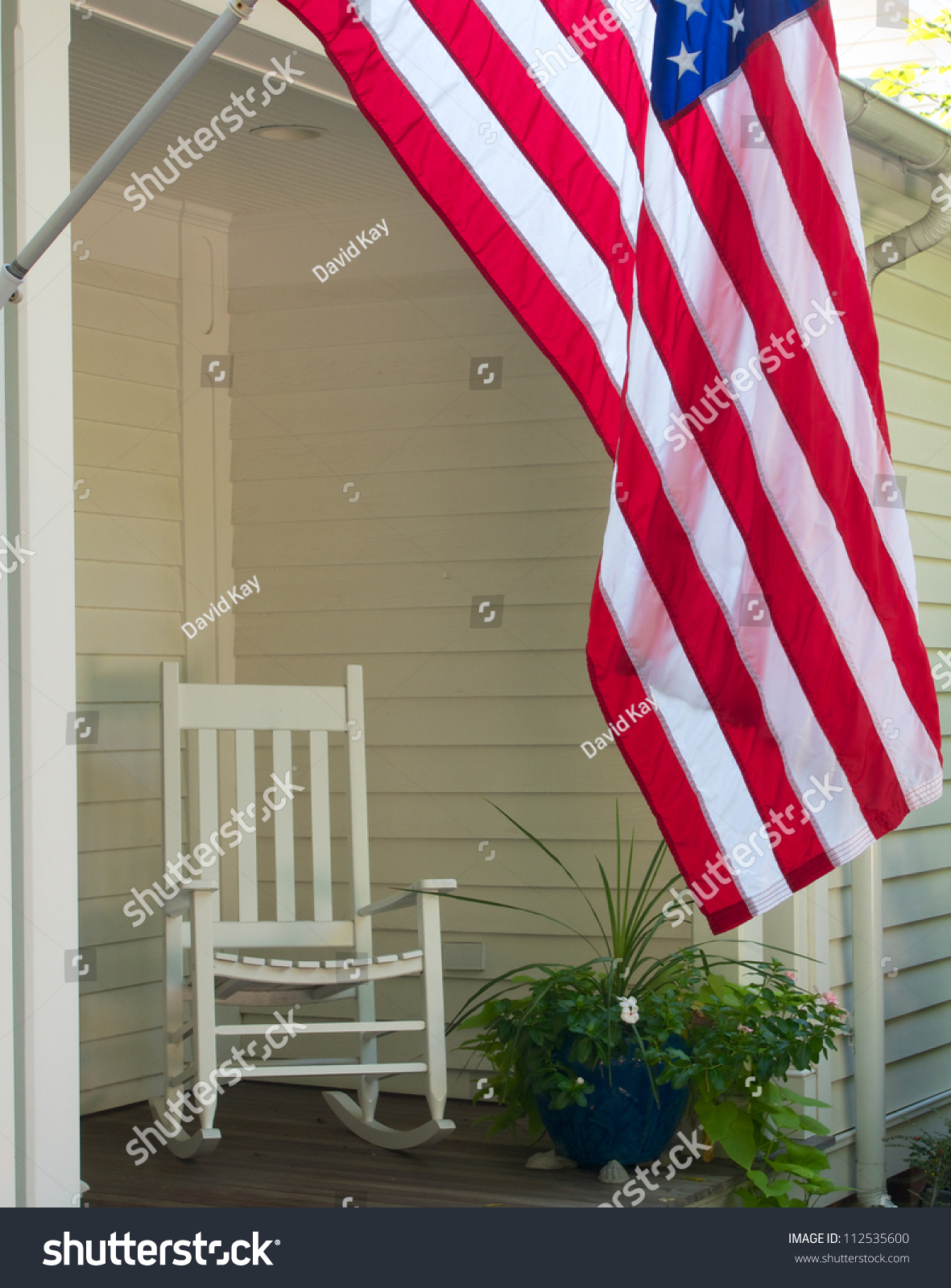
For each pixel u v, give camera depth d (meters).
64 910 2.69
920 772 2.93
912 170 4.49
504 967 4.39
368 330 4.71
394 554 4.64
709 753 2.86
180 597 4.74
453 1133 4.07
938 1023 5.00
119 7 3.11
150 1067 4.57
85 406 4.50
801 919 4.23
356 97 3.01
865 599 2.93
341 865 4.70
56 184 2.71
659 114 2.93
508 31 3.13
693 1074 3.49
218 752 4.77
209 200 4.68
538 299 3.11
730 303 2.92
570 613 4.37
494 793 4.45
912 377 4.93
